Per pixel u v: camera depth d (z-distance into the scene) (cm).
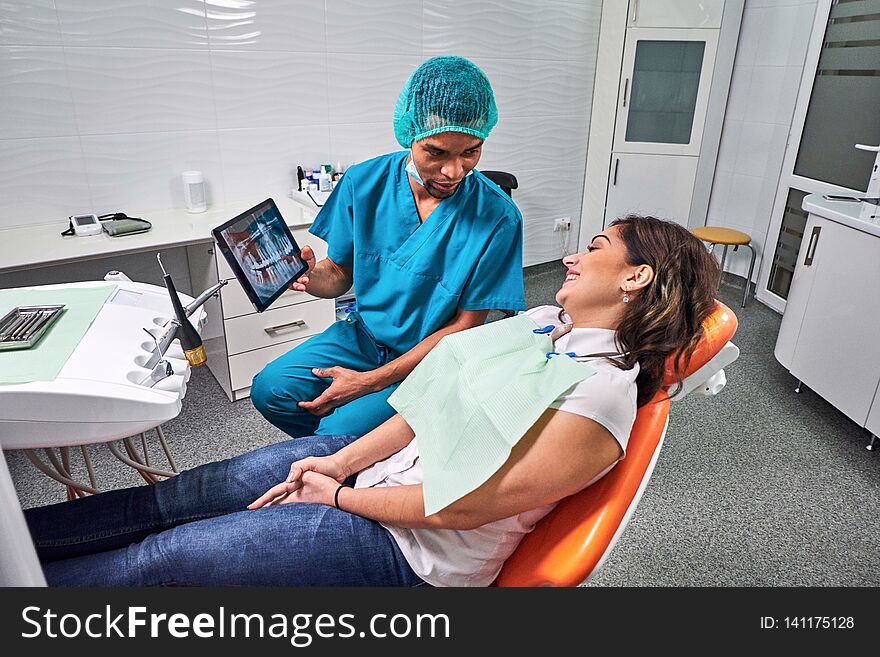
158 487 113
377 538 99
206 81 250
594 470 85
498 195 146
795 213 342
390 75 297
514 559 98
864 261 223
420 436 104
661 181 389
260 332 242
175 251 264
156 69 238
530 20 338
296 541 96
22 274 238
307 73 272
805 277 258
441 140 127
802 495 203
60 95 224
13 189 225
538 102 362
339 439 124
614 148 388
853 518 192
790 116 347
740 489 205
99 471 203
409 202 146
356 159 301
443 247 145
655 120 380
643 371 93
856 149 301
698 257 93
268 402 159
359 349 163
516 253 147
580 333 96
